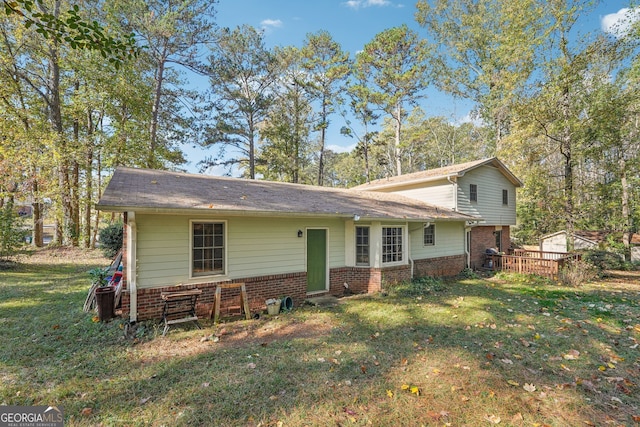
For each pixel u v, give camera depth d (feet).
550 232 65.77
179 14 57.36
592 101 49.01
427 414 11.21
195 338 18.31
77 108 55.31
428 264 41.34
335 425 10.57
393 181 57.62
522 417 11.07
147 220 20.93
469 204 50.52
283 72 85.35
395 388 12.88
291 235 28.17
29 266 41.16
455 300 28.07
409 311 24.32
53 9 46.03
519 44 64.13
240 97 76.28
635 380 13.75
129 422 10.50
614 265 51.34
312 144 112.37
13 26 47.34
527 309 25.26
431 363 15.16
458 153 118.52
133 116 60.03
